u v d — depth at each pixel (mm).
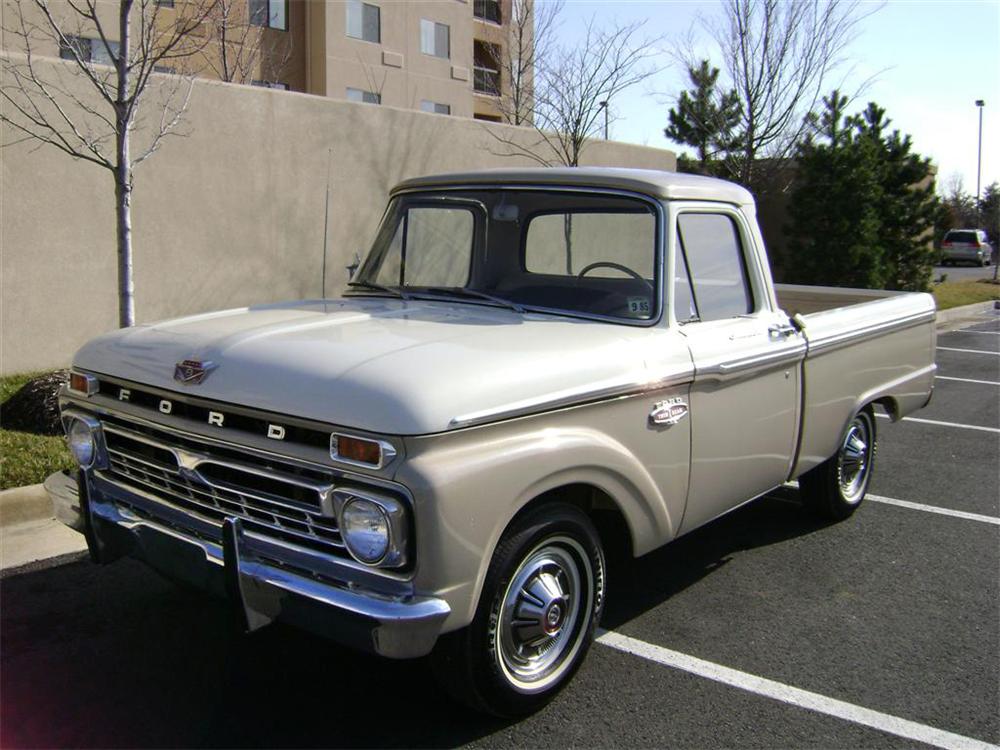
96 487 3713
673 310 3861
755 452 4363
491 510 2908
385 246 4723
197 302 9227
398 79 30953
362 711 3439
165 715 3383
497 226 4320
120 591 4477
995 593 4750
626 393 3445
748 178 16625
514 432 3037
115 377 3486
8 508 5191
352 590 2854
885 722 3486
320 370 2941
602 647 4027
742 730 3398
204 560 3150
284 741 3234
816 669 3885
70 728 3285
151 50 7031
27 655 3822
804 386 4730
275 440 2947
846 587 4789
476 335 3410
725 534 5574
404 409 2727
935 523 5875
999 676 3867
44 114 7906
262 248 9680
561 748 3244
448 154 11633
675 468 3783
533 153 13031
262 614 3027
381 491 2740
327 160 10148
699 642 4102
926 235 20641
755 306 4473
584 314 3947
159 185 8789
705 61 18156
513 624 3240
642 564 5051
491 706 3248
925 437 8461
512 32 19984
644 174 4082
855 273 17922
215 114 9109
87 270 8383
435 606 2777
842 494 5703
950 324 18625
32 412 6418
